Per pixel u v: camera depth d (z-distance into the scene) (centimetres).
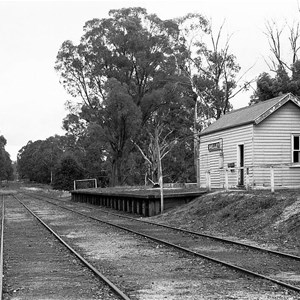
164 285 957
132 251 1426
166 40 5531
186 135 5941
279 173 2522
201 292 891
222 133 2825
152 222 2366
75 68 5709
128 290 916
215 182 2909
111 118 5359
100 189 4766
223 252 1377
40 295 888
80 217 2811
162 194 2694
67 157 7912
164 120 5894
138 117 5250
